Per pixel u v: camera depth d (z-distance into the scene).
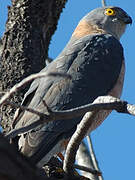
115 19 13.70
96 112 5.96
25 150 8.99
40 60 10.47
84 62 11.38
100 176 9.50
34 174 3.22
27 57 10.27
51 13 10.92
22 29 10.51
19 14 10.61
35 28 10.60
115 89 11.82
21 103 9.81
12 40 10.44
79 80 11.00
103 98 5.59
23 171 3.20
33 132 9.34
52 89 10.46
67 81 10.78
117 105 5.37
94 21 13.59
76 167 8.77
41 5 10.73
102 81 11.45
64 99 10.55
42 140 9.40
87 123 6.14
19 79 10.05
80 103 10.81
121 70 12.08
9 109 9.77
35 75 4.35
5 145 3.23
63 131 9.89
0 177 3.14
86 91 11.03
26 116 9.35
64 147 10.06
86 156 10.65
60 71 10.91
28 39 10.45
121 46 12.58
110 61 11.87
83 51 11.62
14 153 3.25
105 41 12.23
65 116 5.15
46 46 10.95
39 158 9.13
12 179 3.14
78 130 6.28
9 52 10.37
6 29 10.62
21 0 10.70
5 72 10.19
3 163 3.17
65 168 6.73
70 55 11.38
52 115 5.11
